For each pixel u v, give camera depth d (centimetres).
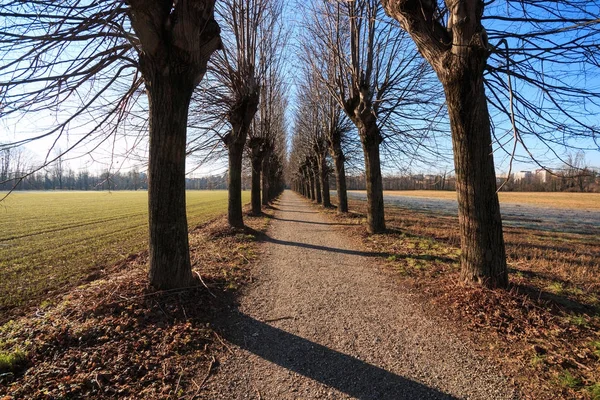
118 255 998
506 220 2269
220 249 846
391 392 271
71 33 357
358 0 889
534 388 274
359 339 366
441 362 317
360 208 2562
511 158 281
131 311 393
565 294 467
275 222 1530
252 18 1008
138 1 383
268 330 389
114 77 446
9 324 397
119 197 5503
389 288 548
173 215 454
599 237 1443
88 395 256
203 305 441
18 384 262
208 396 265
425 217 2019
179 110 442
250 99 1027
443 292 494
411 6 464
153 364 304
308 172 3058
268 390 274
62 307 414
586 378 283
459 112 462
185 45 420
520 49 415
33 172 413
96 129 468
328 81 1190
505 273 466
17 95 360
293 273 649
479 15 432
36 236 1388
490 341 353
